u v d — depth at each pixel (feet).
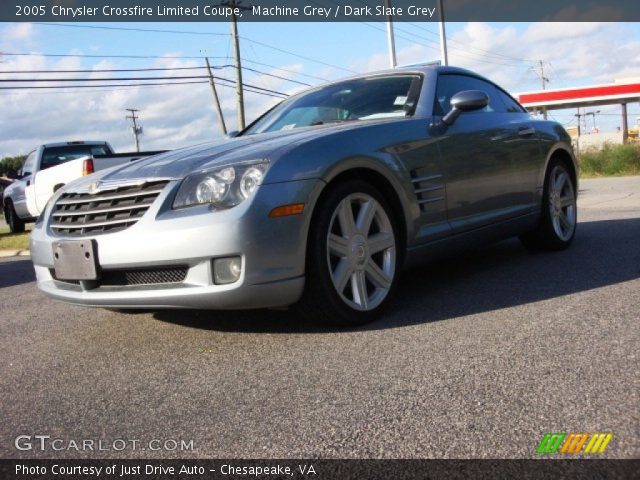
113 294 10.36
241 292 9.59
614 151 81.00
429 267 16.14
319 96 15.07
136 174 10.77
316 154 10.44
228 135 15.17
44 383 9.59
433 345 9.62
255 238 9.57
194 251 9.58
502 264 15.81
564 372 8.09
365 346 9.84
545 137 16.48
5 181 47.75
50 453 7.13
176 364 9.87
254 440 7.00
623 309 10.74
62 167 34.63
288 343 10.34
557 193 17.01
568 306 11.22
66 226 11.07
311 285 10.35
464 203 13.28
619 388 7.47
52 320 13.91
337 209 10.61
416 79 14.14
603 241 18.15
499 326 10.32
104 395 8.84
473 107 12.97
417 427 6.93
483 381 8.02
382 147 11.58
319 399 7.92
